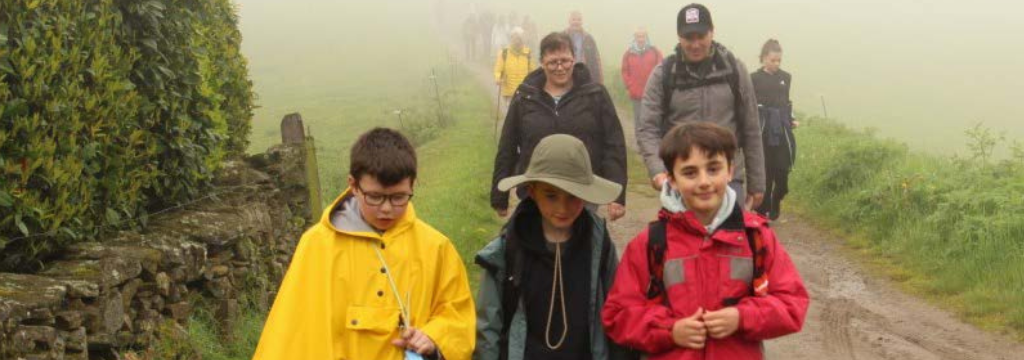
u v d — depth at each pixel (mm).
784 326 3717
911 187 10797
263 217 7402
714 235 3752
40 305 4480
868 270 9586
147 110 6219
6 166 4887
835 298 8742
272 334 3689
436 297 3906
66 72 5379
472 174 14367
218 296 6359
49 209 5211
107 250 5371
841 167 12312
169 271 5781
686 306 3764
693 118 6781
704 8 6738
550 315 3914
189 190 6836
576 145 3895
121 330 5246
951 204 9938
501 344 3955
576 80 6703
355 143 3809
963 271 8852
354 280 3781
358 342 3750
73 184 5391
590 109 6609
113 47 5859
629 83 15602
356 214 3859
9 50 5012
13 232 5066
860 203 11195
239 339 6309
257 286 6980
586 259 3943
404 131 21906
